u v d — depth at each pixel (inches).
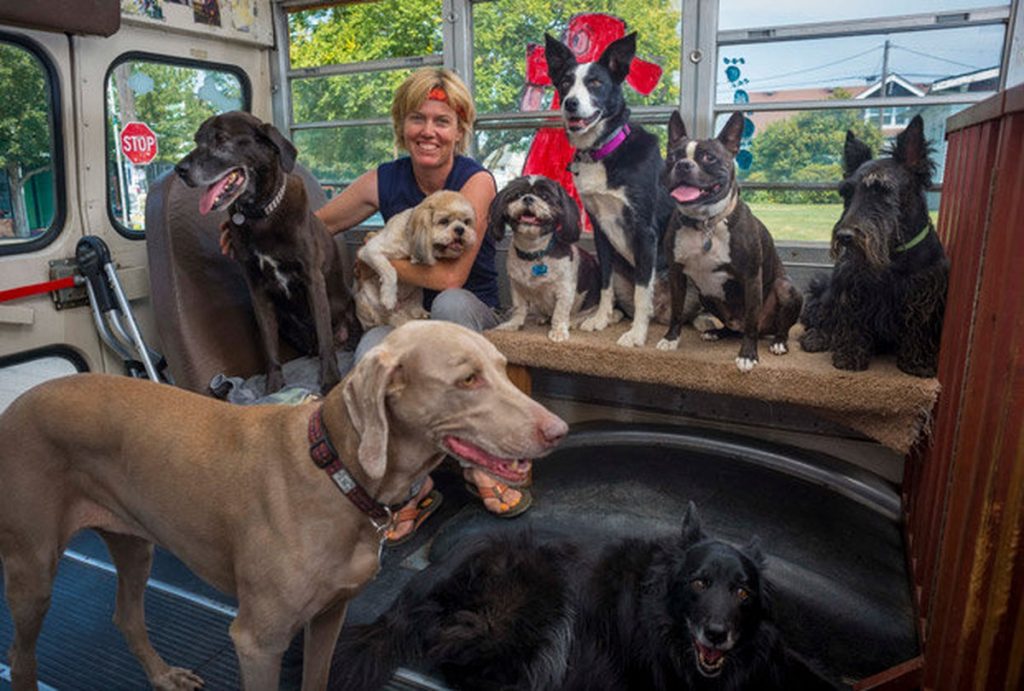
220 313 117.7
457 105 111.0
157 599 86.7
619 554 81.9
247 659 52.8
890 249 80.3
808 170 111.2
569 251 102.7
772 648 71.4
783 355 93.7
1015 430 52.7
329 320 114.0
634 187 99.4
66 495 58.7
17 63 105.5
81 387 58.9
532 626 76.6
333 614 58.1
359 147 144.4
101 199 119.7
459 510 107.8
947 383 75.9
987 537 55.7
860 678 72.2
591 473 108.1
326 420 50.9
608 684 73.3
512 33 124.7
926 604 72.7
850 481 103.7
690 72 112.7
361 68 138.4
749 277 88.7
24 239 110.8
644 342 100.9
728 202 86.0
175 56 126.9
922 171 79.0
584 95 96.5
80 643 79.6
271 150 102.7
